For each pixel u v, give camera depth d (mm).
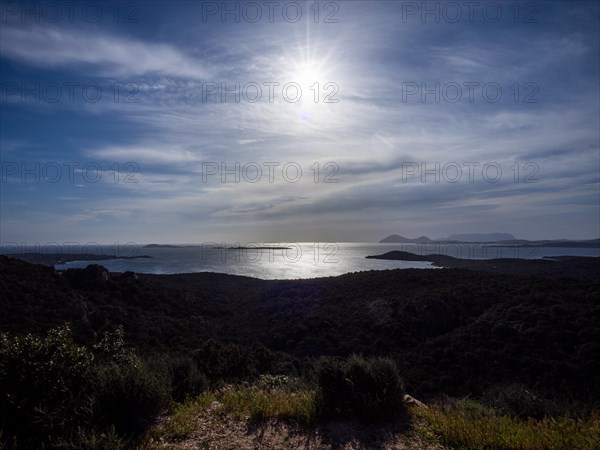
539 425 5078
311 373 7453
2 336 5258
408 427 5215
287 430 5078
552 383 15742
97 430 4582
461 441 4691
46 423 4539
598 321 20828
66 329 5758
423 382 18406
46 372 5035
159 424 5180
